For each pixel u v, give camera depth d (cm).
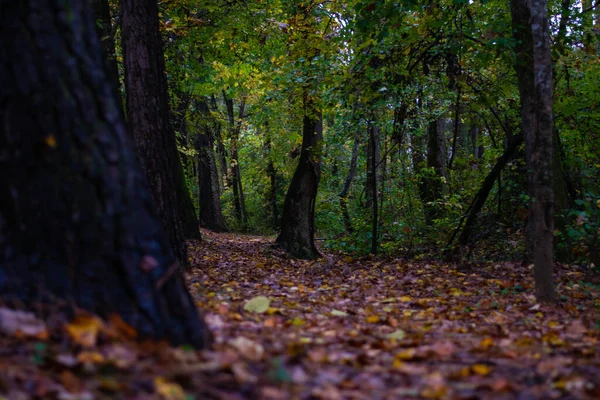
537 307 584
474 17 1118
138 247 275
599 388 272
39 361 220
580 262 917
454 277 866
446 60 1166
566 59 1202
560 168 979
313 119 1273
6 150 263
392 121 1412
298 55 1237
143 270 273
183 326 279
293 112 1316
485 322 520
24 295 256
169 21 1266
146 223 281
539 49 595
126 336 257
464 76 1116
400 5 871
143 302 269
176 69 1524
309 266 1083
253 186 3155
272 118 1986
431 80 1222
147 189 295
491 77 1252
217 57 1558
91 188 269
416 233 1210
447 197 1216
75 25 277
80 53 277
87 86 276
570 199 1137
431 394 255
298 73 1137
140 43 771
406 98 1175
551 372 307
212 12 1317
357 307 605
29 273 259
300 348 318
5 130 264
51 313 254
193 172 2948
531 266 881
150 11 783
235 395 230
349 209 1781
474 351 365
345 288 759
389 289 760
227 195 3350
